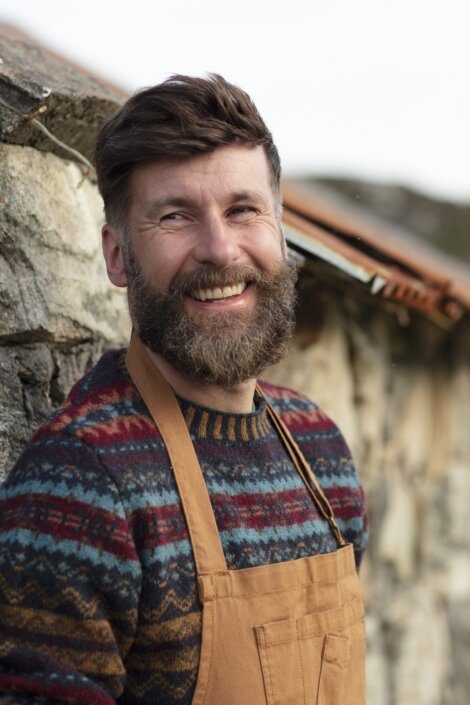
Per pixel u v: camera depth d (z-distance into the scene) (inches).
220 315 56.1
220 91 56.2
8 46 79.9
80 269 77.5
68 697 46.9
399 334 157.5
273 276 58.0
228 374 55.9
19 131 67.7
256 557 54.9
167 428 55.2
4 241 66.2
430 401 170.7
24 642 47.7
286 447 63.7
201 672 51.6
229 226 56.8
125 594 49.5
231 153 56.2
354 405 141.2
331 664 56.9
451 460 177.3
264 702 52.8
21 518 49.2
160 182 55.6
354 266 105.4
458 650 180.4
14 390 67.1
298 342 123.0
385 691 155.4
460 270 285.7
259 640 53.3
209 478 55.6
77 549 48.7
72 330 74.5
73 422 52.2
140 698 51.8
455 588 177.3
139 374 57.1
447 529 177.2
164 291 55.9
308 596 56.8
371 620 151.8
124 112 56.4
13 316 66.6
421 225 481.7
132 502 50.7
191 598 52.0
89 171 76.7
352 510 67.0
